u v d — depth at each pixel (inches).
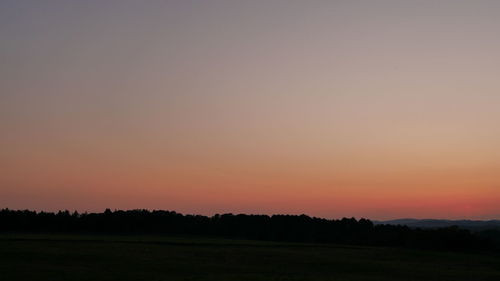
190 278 1791.3
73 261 2342.5
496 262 2945.4
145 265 2244.1
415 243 4360.2
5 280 1678.2
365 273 2190.0
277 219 6870.1
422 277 2063.2
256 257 2898.6
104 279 1744.6
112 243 3759.8
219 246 3875.5
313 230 6151.6
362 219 6609.3
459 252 3713.1
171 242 4165.8
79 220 6628.9
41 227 6200.8
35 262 2253.9
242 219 7012.8
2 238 3949.3
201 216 7317.9
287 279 1834.4
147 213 7204.7
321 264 2566.4
